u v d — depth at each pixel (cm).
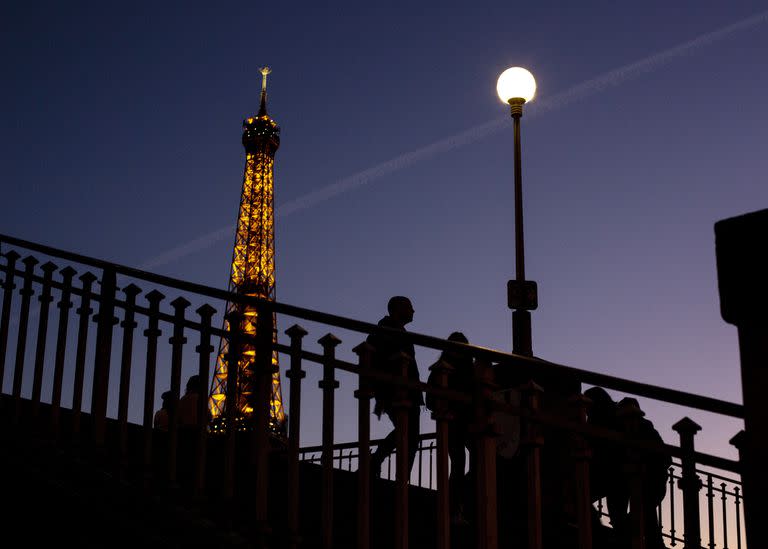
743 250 466
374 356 855
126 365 721
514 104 1341
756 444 446
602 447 780
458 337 852
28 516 714
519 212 1284
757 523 439
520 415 586
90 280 782
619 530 791
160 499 663
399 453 589
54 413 753
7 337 838
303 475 924
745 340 459
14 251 856
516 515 795
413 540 757
